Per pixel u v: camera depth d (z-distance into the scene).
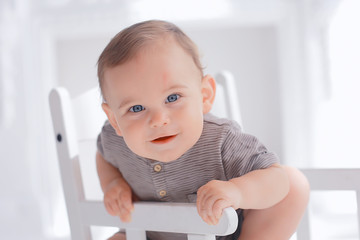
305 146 2.93
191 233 0.72
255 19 3.02
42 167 2.93
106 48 0.78
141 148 0.75
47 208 2.91
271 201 0.78
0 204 2.92
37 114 2.94
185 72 0.74
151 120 0.72
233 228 0.67
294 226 0.88
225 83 1.22
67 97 0.92
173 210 0.74
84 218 0.89
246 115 3.55
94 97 1.11
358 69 2.38
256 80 3.55
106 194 0.86
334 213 2.75
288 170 0.92
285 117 3.04
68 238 2.62
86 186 1.07
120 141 0.89
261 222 0.87
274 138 3.54
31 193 2.94
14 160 2.95
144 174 0.87
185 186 0.86
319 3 2.73
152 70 0.72
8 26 2.94
